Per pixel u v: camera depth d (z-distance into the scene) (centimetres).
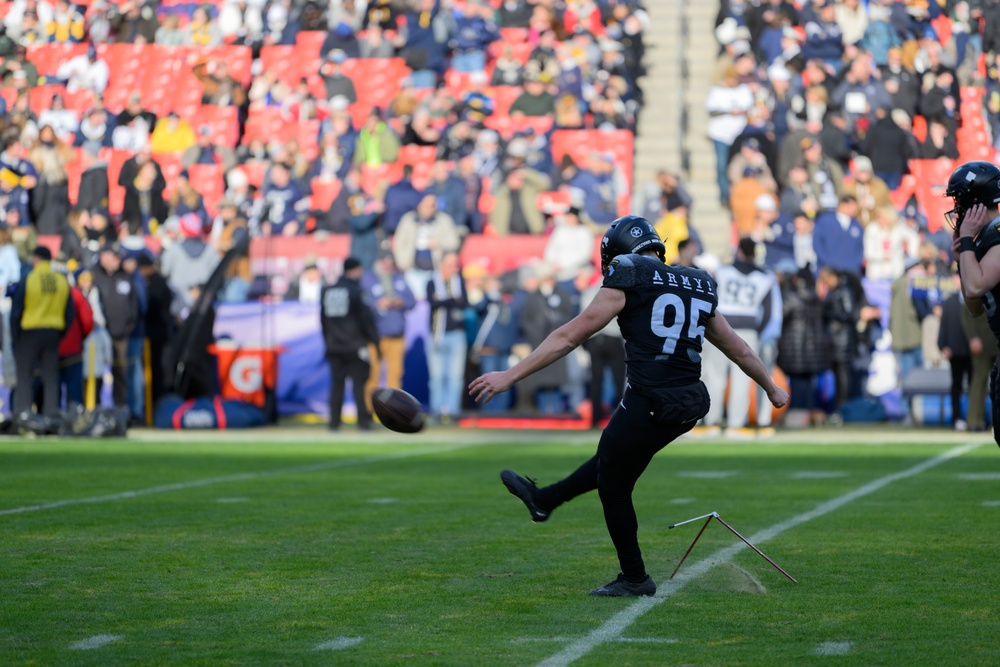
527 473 2903
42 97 6372
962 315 4056
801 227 4772
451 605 1416
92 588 1514
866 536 1912
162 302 4534
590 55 5978
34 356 4034
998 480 2698
